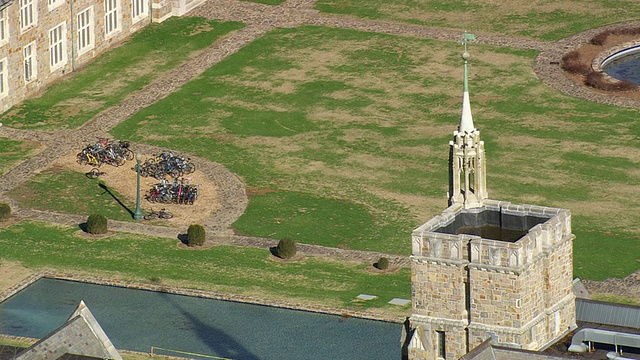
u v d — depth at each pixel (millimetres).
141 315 144125
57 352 113500
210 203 168875
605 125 190125
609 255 155750
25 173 174750
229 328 141375
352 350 136500
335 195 171375
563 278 107938
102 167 176625
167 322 142750
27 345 136375
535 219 108125
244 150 182875
